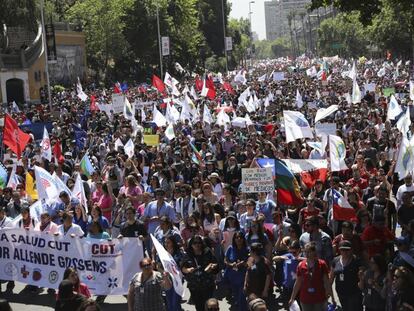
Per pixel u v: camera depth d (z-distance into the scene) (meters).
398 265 10.20
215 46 131.12
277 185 13.31
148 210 13.88
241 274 11.30
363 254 11.08
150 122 30.58
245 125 27.73
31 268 13.23
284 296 12.40
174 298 10.88
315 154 19.27
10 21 56.44
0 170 17.55
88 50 81.12
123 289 12.54
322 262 10.06
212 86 40.53
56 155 20.97
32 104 56.66
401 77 63.50
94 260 12.66
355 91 31.67
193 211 13.59
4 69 61.00
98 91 61.59
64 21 80.44
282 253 12.29
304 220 12.65
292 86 58.19
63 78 73.25
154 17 91.56
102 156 23.62
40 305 12.77
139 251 12.51
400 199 14.68
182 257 11.27
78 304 8.48
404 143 14.66
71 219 13.15
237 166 18.44
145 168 20.36
